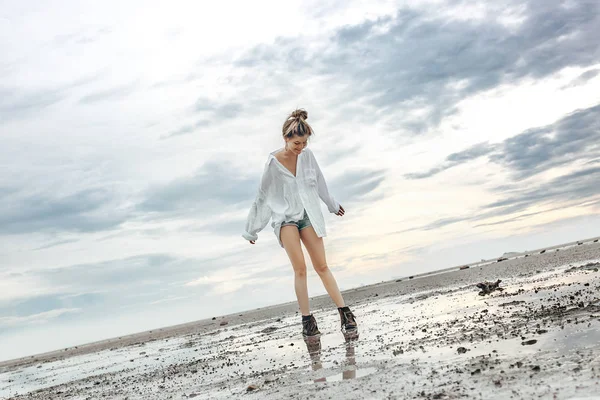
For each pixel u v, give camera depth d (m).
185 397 3.63
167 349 8.73
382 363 3.50
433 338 4.19
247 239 6.70
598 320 3.42
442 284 11.93
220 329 11.98
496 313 4.91
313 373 3.61
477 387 2.42
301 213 6.16
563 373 2.37
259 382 3.67
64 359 11.52
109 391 4.72
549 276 7.79
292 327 8.52
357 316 7.61
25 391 6.21
